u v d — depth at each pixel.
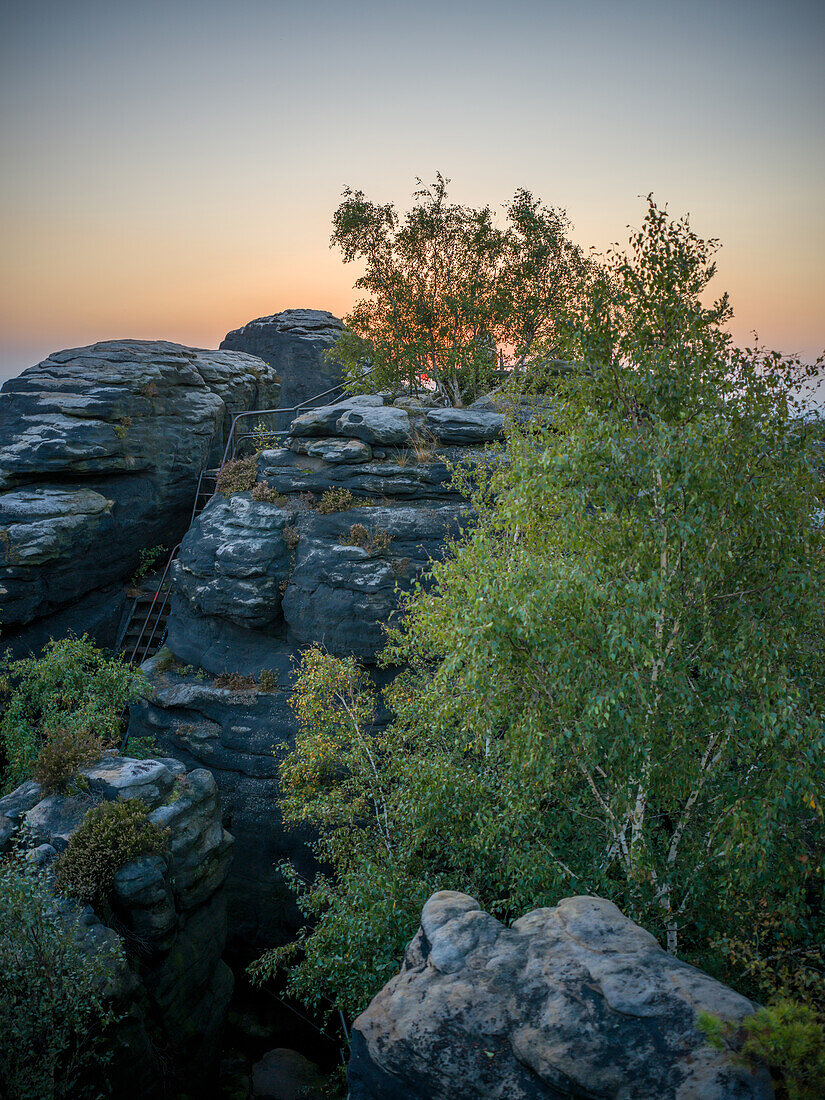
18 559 23.08
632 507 9.73
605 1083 5.98
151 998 13.52
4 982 10.36
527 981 7.00
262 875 20.02
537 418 14.24
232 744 20.52
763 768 9.24
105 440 25.69
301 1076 17.27
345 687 15.72
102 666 20.31
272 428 36.25
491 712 10.42
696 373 9.75
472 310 25.38
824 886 9.45
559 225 27.27
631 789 9.72
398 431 21.39
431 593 19.44
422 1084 6.65
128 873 13.16
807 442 9.20
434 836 12.58
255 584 21.09
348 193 26.19
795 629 9.22
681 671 9.20
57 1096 10.54
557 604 9.53
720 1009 6.32
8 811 14.27
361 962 11.33
